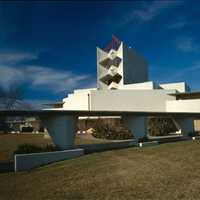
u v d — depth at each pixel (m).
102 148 18.77
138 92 47.25
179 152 12.99
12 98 53.28
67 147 16.34
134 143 20.66
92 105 48.75
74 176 9.77
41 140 28.88
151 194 6.96
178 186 7.42
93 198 7.09
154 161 11.20
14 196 7.86
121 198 6.88
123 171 9.84
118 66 60.84
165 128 37.06
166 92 45.94
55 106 63.88
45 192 8.03
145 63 68.81
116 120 38.69
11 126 59.28
